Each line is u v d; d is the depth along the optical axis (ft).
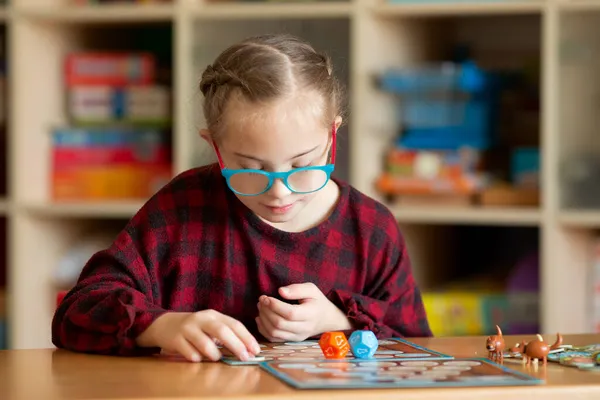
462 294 8.64
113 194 9.44
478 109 8.60
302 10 8.55
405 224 8.77
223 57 4.12
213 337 3.60
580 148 8.36
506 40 9.84
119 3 9.21
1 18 9.10
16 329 9.15
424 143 8.68
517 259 10.37
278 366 3.36
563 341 4.18
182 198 4.77
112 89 9.36
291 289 4.29
